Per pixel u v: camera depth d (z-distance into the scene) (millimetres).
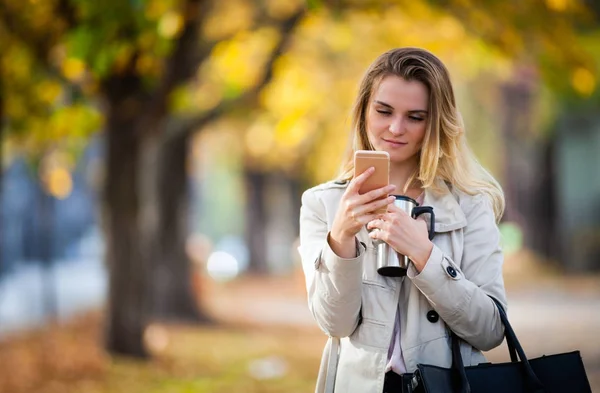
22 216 43219
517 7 17250
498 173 61062
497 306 5395
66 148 28672
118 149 20766
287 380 18594
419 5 17266
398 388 5438
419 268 5250
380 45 25766
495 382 5211
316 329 30703
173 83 19688
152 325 28031
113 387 17203
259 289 51594
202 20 19359
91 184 44344
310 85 29984
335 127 39844
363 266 5469
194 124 25625
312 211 5754
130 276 20938
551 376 5340
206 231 131875
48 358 19312
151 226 24703
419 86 5430
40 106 22078
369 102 5605
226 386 17594
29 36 19297
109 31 15422
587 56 18281
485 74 44938
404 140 5480
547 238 56875
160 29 15938
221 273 66312
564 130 51750
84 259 70188
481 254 5496
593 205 53969
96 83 19875
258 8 23641
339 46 27328
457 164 5570
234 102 25062
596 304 34500
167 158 31250
